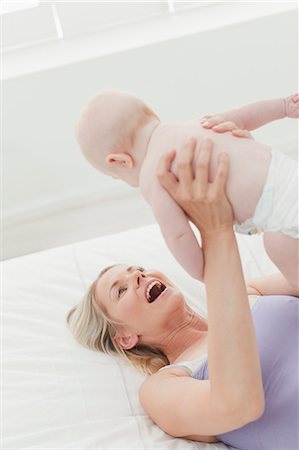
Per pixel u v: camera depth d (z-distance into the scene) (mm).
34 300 2213
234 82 3039
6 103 2922
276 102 1669
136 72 2963
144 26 3057
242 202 1489
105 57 2914
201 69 2992
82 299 2115
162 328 1985
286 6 2973
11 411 1857
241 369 1521
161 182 1524
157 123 1602
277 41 2984
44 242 3176
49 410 1854
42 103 2945
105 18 3074
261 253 2271
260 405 1544
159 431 1770
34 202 3121
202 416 1622
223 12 3039
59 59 2941
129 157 1578
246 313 1533
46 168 3066
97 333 2025
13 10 2994
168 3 3088
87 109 1601
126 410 1852
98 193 3143
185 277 2238
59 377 1946
